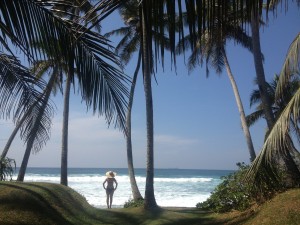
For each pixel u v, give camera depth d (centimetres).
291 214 924
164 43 248
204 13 242
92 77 511
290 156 1214
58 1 455
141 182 6141
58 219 1132
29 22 444
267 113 1376
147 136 1574
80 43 489
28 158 1747
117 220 1334
